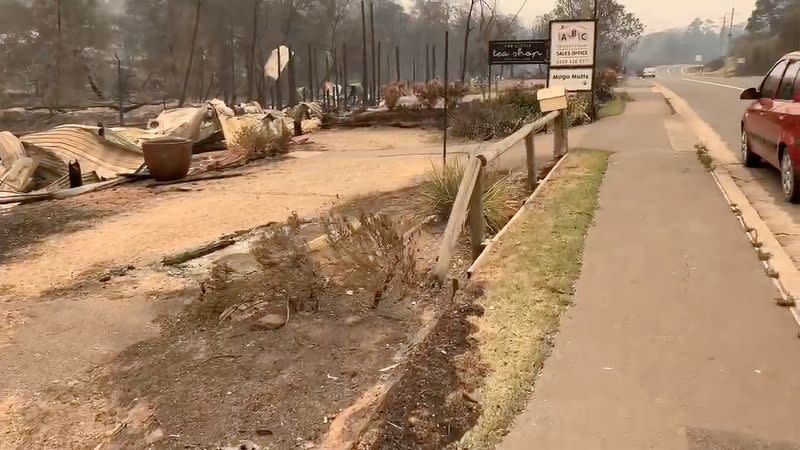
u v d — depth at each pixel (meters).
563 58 17.55
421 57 75.69
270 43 54.16
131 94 49.25
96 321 5.32
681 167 10.18
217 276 5.53
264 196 10.24
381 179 11.23
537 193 8.44
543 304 4.80
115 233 8.38
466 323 4.52
